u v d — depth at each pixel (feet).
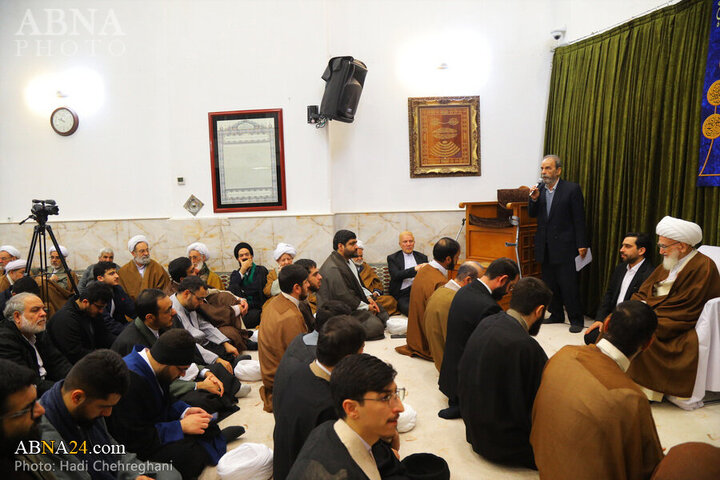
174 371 7.80
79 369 5.95
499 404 7.66
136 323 9.27
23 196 19.15
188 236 18.54
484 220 16.24
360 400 4.30
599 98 16.19
